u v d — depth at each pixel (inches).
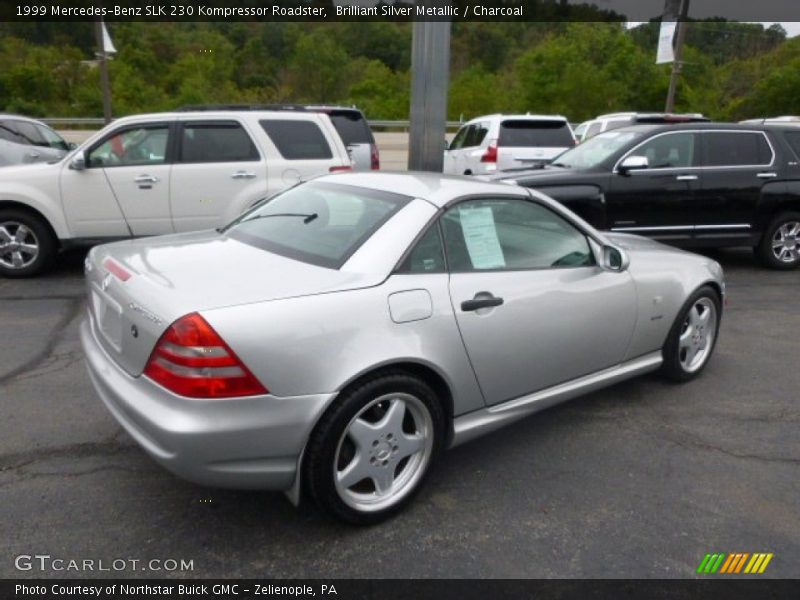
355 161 392.8
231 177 279.1
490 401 129.2
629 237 191.3
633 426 155.5
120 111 1109.1
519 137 455.8
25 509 115.4
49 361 182.5
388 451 113.7
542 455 140.9
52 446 136.8
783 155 309.1
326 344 102.3
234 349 95.8
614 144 298.8
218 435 96.0
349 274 111.5
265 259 120.3
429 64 280.4
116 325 111.5
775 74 1551.4
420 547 109.5
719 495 127.5
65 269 291.1
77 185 266.7
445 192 128.3
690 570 106.2
